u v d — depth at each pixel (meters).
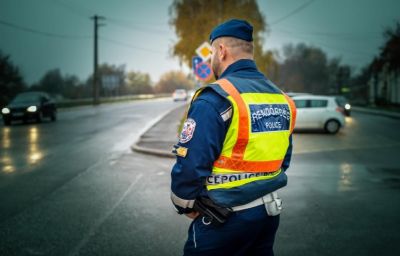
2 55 41.31
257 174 2.02
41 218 5.30
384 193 6.64
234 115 1.92
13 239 4.55
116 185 7.24
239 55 2.14
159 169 8.77
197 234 2.04
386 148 12.25
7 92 40.31
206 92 1.98
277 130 2.10
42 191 6.77
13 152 11.20
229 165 1.96
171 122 20.08
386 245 4.36
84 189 6.93
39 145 12.66
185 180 1.90
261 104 2.03
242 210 2.00
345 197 6.38
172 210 5.66
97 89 46.72
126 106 41.16
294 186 7.16
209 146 1.88
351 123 23.14
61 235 4.68
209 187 1.99
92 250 4.25
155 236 4.65
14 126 19.97
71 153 11.02
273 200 2.07
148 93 92.31
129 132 16.41
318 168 8.93
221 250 2.01
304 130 18.33
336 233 4.73
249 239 2.04
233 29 2.14
